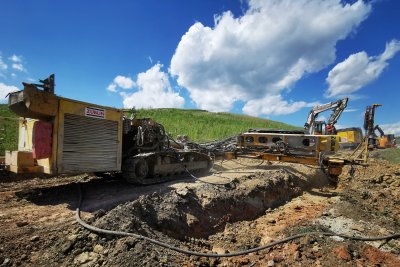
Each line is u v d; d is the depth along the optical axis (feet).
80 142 25.00
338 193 40.93
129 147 31.91
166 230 21.48
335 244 22.11
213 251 20.70
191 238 22.40
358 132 92.63
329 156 42.19
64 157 23.79
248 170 42.73
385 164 55.67
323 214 30.32
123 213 19.51
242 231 26.07
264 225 27.96
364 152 40.32
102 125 26.96
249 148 44.91
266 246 21.26
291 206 34.94
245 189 31.91
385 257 20.65
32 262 15.25
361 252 21.22
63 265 15.28
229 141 49.93
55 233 17.38
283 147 41.06
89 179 33.27
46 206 22.22
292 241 22.61
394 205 35.24
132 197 24.75
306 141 39.93
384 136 105.70
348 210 31.48
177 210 23.54
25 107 22.36
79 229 17.75
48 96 22.74
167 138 35.63
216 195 28.07
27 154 24.35
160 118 111.55
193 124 108.68
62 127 23.66
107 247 16.57
